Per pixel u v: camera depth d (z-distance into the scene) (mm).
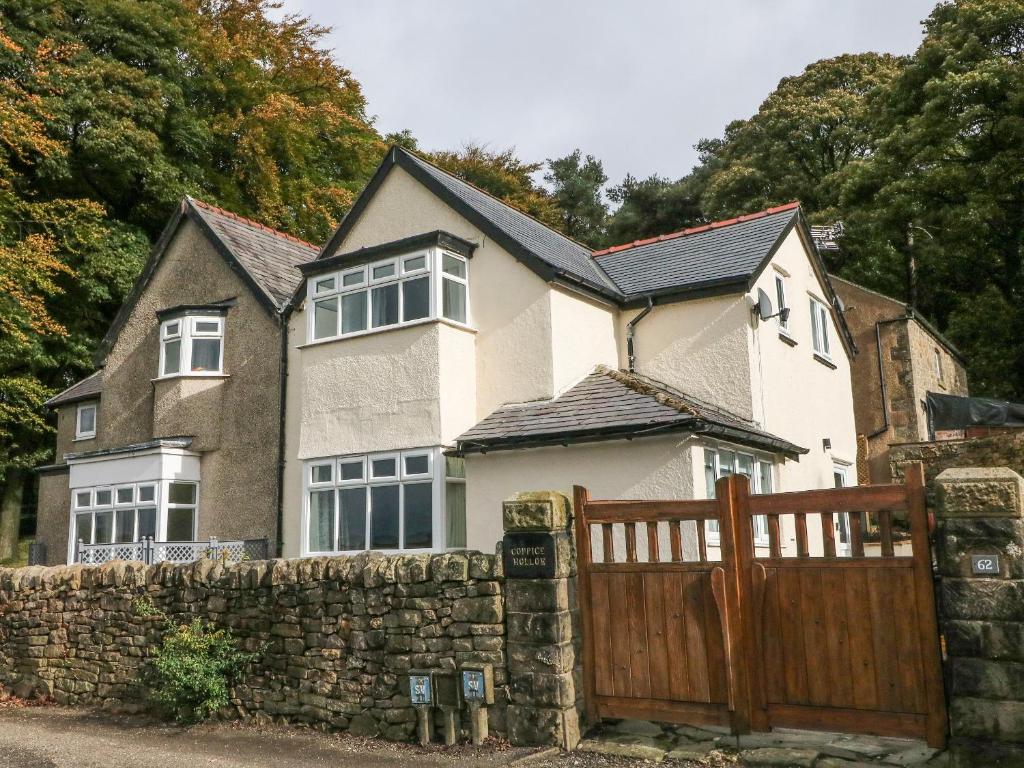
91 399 21844
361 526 14758
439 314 14500
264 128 33375
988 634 6426
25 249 23062
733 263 15508
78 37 28266
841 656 7066
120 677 11047
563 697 7871
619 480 12758
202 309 18484
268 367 17719
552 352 14367
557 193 52094
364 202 16891
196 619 10312
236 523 17516
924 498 6883
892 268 34469
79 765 8414
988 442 15820
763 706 7320
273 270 19531
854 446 19844
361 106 40281
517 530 8266
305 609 9578
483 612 8344
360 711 9000
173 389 18344
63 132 26562
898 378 22625
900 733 6793
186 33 32000
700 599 7680
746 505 7586
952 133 29219
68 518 21109
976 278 35406
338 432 15250
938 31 33312
